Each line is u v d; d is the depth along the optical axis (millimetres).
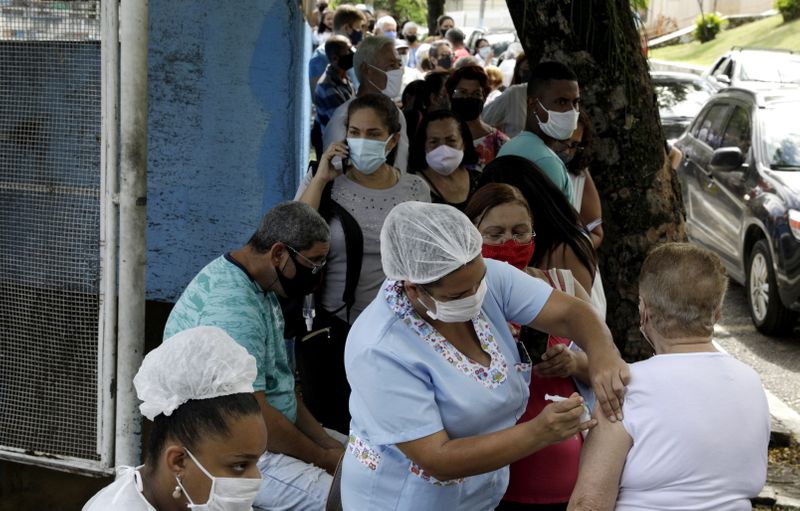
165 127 5605
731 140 9242
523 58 7520
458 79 6473
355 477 2654
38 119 3498
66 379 3617
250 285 3357
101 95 3375
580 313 2713
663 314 2459
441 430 2482
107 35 3311
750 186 8391
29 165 3547
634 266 4871
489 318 2705
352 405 2623
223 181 5652
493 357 2615
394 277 2457
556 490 3010
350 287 4207
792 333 8133
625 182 4832
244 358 2080
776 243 7707
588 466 2418
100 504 2041
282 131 5605
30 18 3451
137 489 2057
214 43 5500
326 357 4250
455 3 36562
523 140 4449
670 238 4918
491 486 2756
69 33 3426
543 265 3561
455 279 2395
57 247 3551
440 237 2393
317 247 3350
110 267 3447
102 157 3393
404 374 2480
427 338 2533
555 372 2979
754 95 9281
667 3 33656
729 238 8805
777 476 5230
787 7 32500
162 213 5699
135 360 3471
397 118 4332
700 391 2373
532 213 3535
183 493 2047
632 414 2408
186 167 5645
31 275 3598
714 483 2350
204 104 5566
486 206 3146
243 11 5461
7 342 3662
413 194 4422
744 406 2389
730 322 8516
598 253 4902
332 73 7516
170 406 2016
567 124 4387
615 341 4930
